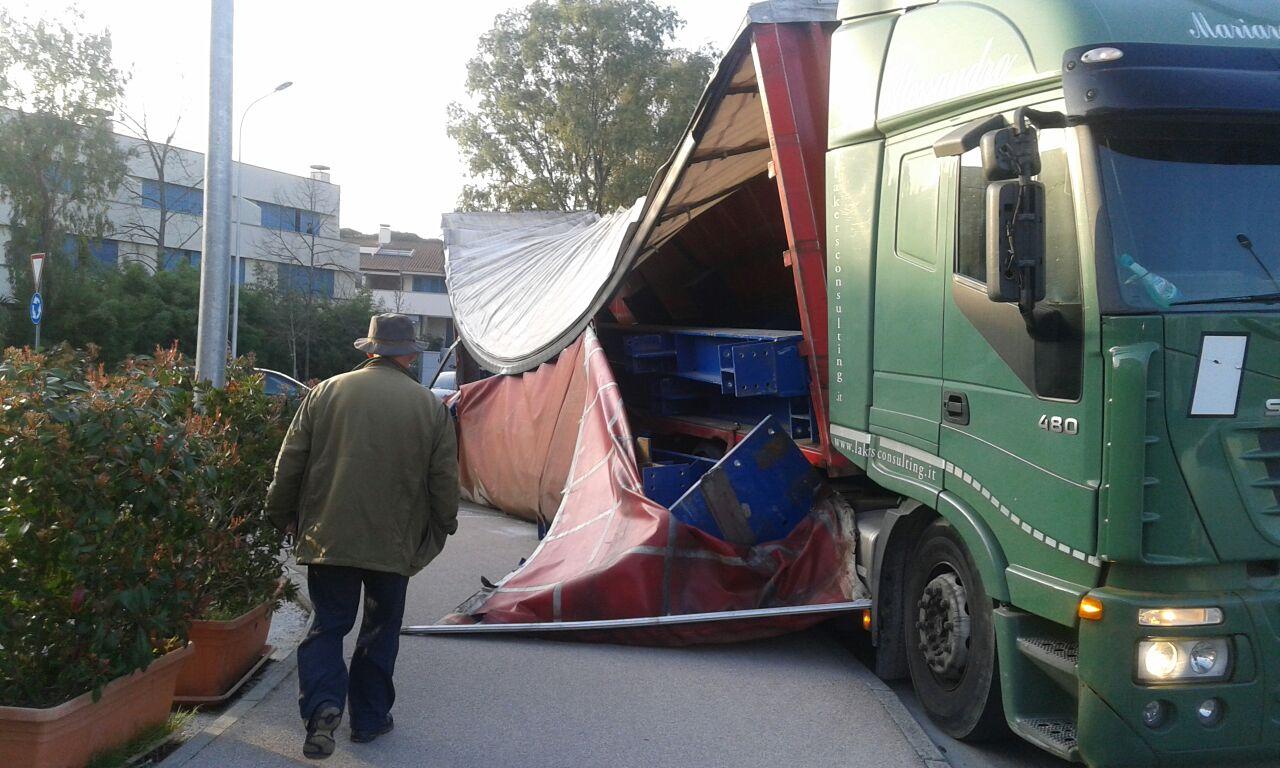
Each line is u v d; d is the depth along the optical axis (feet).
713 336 32.07
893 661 20.22
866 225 20.20
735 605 22.57
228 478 17.75
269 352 153.99
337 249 205.36
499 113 151.43
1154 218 14.06
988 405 16.16
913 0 19.42
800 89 24.80
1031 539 15.17
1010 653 15.62
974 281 16.52
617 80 148.36
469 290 57.62
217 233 25.80
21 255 132.67
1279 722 13.76
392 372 16.81
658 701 19.35
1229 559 13.58
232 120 26.13
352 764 16.02
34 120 133.28
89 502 13.76
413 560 16.51
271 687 19.10
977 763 17.07
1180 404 13.52
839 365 21.13
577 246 49.90
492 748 16.90
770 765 16.53
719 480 23.85
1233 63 14.32
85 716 14.32
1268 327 13.78
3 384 14.20
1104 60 14.14
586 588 22.88
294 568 28.73
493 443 42.60
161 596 15.23
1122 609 13.60
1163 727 13.65
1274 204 14.33
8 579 13.74
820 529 23.09
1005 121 15.37
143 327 134.72
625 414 30.04
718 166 32.65
